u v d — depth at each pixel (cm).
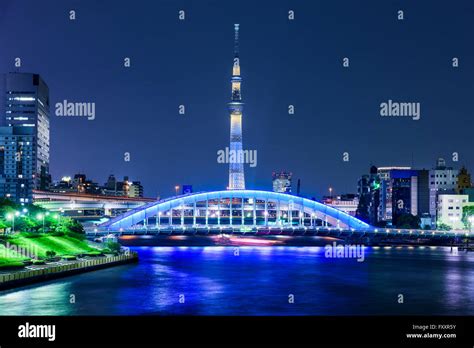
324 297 13325
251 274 17600
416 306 12306
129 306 11994
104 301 12419
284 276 17188
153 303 12331
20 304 11800
